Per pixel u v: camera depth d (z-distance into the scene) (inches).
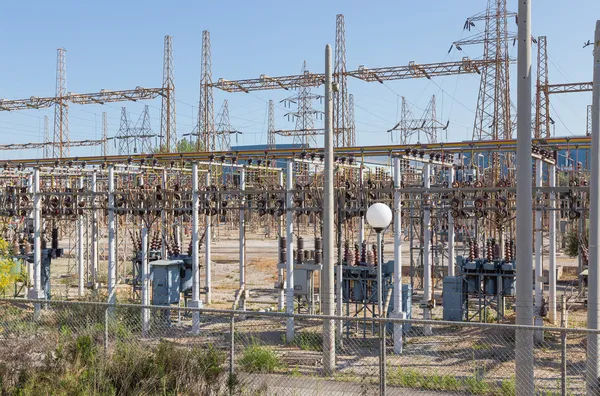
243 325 735.1
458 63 1660.9
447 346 624.7
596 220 392.2
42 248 856.3
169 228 916.6
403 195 832.3
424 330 678.5
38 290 753.6
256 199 748.6
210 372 428.1
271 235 2042.3
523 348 384.5
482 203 617.3
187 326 729.6
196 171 697.6
